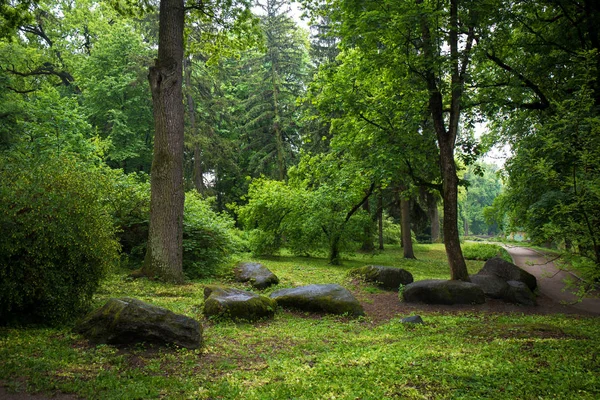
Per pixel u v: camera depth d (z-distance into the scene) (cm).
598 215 707
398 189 2589
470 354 636
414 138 1512
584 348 647
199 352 650
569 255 755
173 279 1280
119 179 1577
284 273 1639
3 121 2089
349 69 1609
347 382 522
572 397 454
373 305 1191
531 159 858
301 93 3806
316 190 2283
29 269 695
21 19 1452
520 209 1590
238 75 4356
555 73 1571
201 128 3444
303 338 793
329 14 1503
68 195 745
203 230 1543
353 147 1772
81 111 3272
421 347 702
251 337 780
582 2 1527
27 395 459
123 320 638
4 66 2662
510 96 1493
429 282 1265
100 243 796
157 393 478
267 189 2380
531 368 554
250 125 3781
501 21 1401
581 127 802
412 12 1188
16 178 728
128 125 3369
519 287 1271
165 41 1328
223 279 1400
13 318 731
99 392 472
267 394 484
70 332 693
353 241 2212
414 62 1341
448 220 1369
